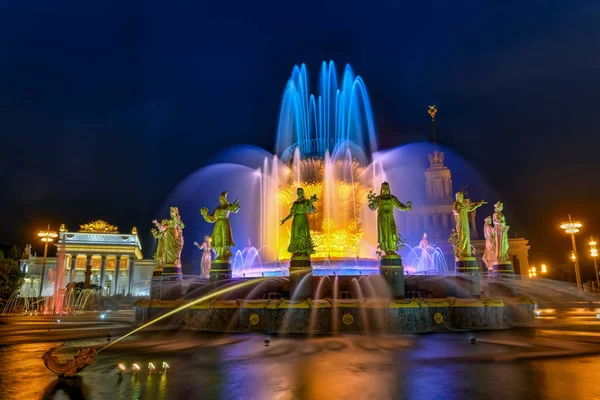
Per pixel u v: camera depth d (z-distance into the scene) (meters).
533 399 6.39
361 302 14.40
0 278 48.16
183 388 7.21
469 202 19.25
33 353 11.50
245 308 14.96
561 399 6.39
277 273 21.14
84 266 99.81
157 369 8.73
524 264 72.06
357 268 20.00
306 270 15.58
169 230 21.48
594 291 50.56
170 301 18.53
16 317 31.19
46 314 36.97
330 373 8.22
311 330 14.10
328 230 22.02
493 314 15.33
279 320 14.39
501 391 6.85
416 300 14.77
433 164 76.75
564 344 11.76
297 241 15.97
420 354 10.22
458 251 18.89
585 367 8.69
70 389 7.23
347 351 10.69
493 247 21.86
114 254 96.06
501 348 11.09
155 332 15.70
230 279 18.08
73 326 20.75
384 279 15.95
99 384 7.55
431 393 6.75
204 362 9.46
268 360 9.62
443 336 13.26
